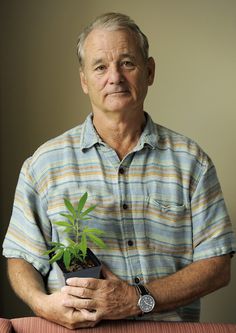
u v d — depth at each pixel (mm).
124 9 2156
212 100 2230
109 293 1374
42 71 2176
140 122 1630
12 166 2236
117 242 1550
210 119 2246
